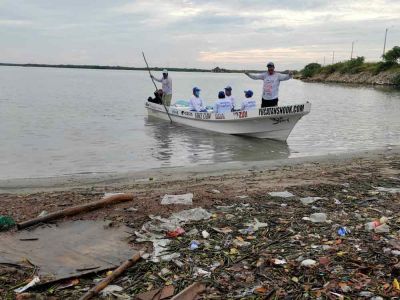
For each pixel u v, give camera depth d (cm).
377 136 1827
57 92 4675
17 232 589
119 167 1197
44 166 1197
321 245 550
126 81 9556
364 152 1398
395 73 7900
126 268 484
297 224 632
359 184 898
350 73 9769
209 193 811
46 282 446
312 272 473
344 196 797
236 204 735
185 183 941
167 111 2138
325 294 426
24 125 2006
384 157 1295
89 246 545
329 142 1670
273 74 1577
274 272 478
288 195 798
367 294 422
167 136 1747
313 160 1255
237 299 423
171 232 590
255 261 505
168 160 1302
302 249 538
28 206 724
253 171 1092
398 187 873
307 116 2567
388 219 649
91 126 2014
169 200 743
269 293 430
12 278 462
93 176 1052
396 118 2495
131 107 3016
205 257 518
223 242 562
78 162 1254
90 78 11562
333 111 2905
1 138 1639
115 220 640
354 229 609
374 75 8631
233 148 1516
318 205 736
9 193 870
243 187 876
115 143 1580
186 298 418
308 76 12681
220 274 475
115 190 873
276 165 1184
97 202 694
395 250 525
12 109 2727
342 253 520
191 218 652
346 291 430
